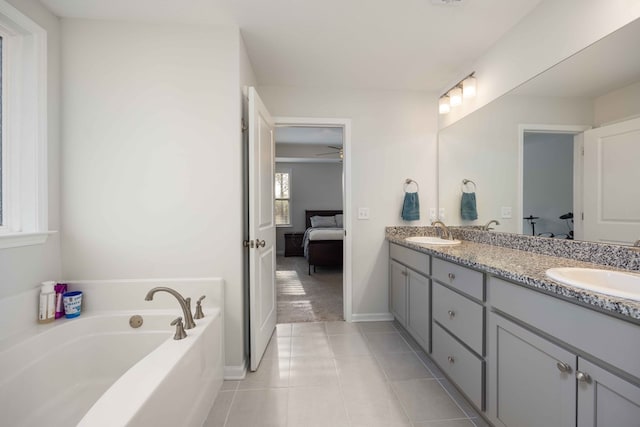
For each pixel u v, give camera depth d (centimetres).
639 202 119
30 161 162
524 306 114
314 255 508
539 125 169
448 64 234
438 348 184
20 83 161
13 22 151
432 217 284
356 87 276
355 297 282
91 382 165
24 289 155
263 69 242
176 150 185
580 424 91
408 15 175
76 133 180
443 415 151
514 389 120
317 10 171
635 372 76
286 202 745
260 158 209
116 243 183
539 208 168
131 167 183
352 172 279
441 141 279
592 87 136
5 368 130
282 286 419
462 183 248
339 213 738
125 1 163
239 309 190
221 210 188
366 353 217
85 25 179
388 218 282
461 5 167
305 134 504
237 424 145
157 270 186
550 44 160
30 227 162
